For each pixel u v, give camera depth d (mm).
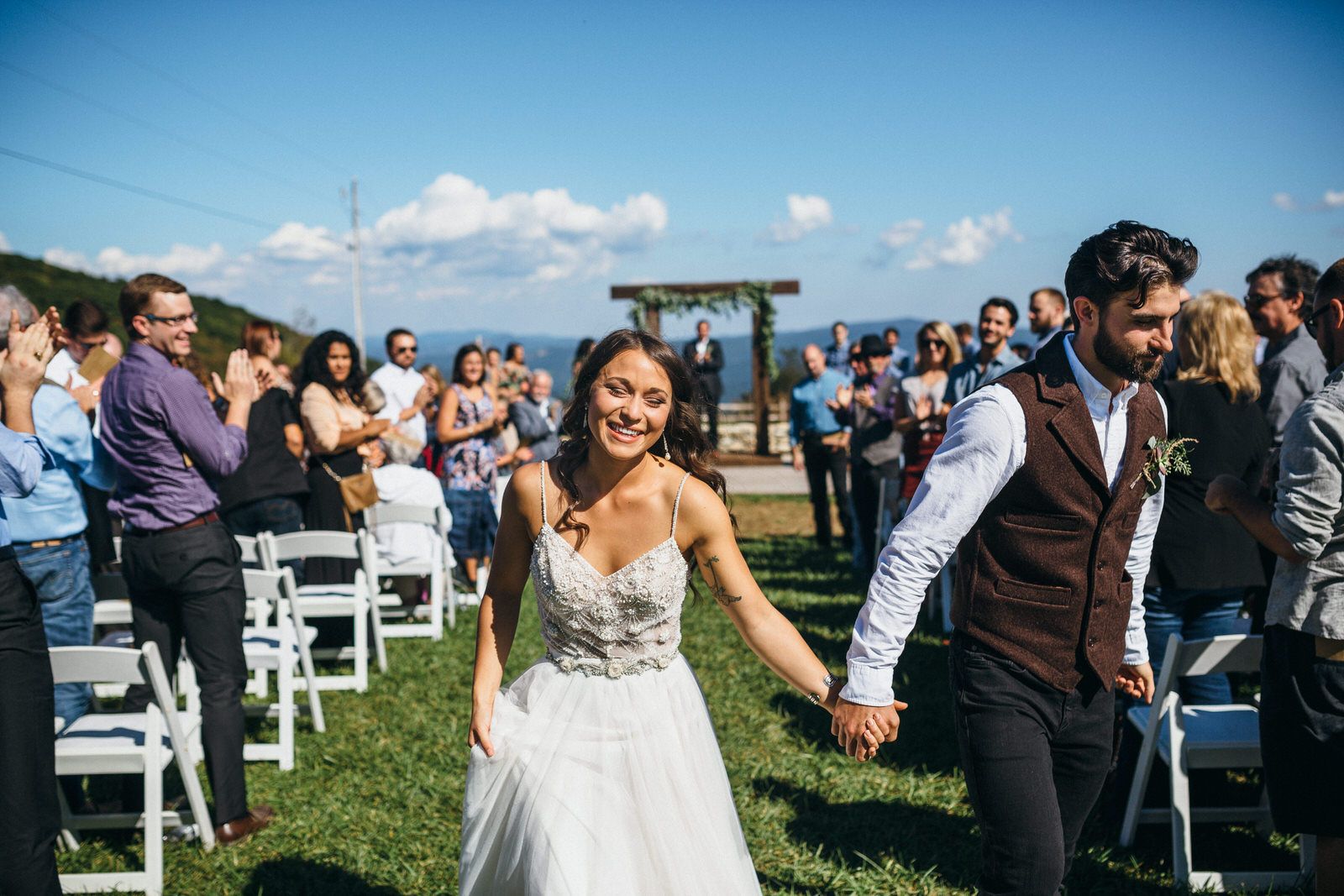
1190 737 2992
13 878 2432
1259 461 3186
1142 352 1950
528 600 6973
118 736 3189
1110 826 3371
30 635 2475
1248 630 3572
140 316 3203
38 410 3301
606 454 2023
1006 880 2000
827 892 3004
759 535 10398
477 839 2053
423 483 6414
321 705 4746
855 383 9133
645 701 2072
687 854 1982
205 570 3291
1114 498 2033
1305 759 2311
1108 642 2094
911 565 2008
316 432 5789
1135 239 1918
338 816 3564
